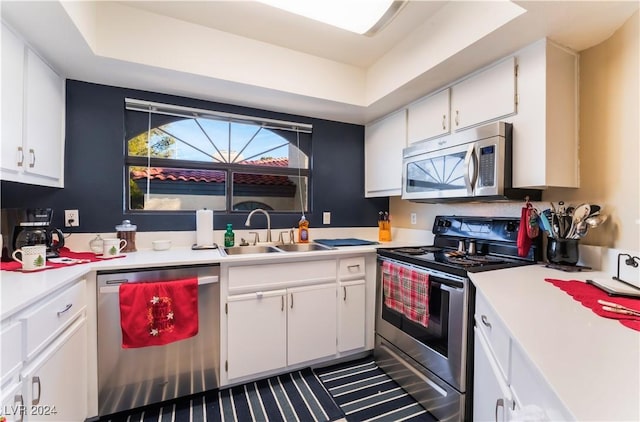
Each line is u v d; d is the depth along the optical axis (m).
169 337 1.60
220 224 2.37
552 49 1.48
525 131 1.53
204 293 1.73
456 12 1.61
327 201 2.79
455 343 1.52
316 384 1.92
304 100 2.28
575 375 0.59
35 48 1.53
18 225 1.61
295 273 1.99
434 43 1.75
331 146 2.81
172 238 2.18
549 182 1.46
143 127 2.18
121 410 1.58
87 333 1.50
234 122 2.46
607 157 1.44
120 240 1.81
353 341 2.19
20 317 0.97
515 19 1.32
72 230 1.93
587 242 1.55
